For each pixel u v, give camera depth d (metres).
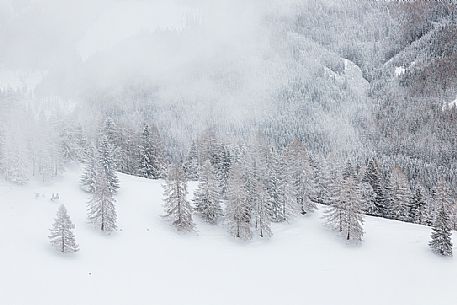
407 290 61.22
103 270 58.31
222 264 64.94
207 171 76.56
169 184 72.50
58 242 59.72
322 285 61.53
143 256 63.78
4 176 77.31
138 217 74.50
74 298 51.09
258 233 74.00
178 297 55.53
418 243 72.88
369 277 63.75
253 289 59.50
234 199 72.19
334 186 77.06
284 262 66.56
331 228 75.56
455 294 60.44
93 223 68.56
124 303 52.31
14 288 50.19
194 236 71.69
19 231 62.38
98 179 69.31
